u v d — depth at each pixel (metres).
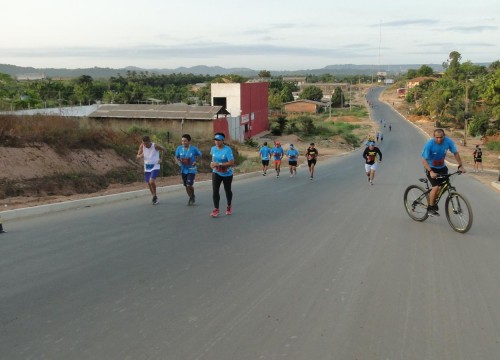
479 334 4.18
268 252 6.89
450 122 102.69
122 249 6.96
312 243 7.48
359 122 114.00
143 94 102.69
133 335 4.12
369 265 6.25
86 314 4.57
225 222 9.15
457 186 18.00
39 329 4.23
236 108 66.50
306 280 5.62
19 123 16.28
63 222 8.88
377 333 4.19
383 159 41.22
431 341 4.04
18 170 13.80
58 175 14.84
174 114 50.75
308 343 3.99
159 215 9.76
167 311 4.65
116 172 17.66
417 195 9.36
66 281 5.52
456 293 5.21
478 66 179.50
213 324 4.35
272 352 3.83
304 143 66.50
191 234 8.05
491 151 60.72
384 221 9.43
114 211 10.17
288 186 16.78
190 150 10.88
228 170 9.73
